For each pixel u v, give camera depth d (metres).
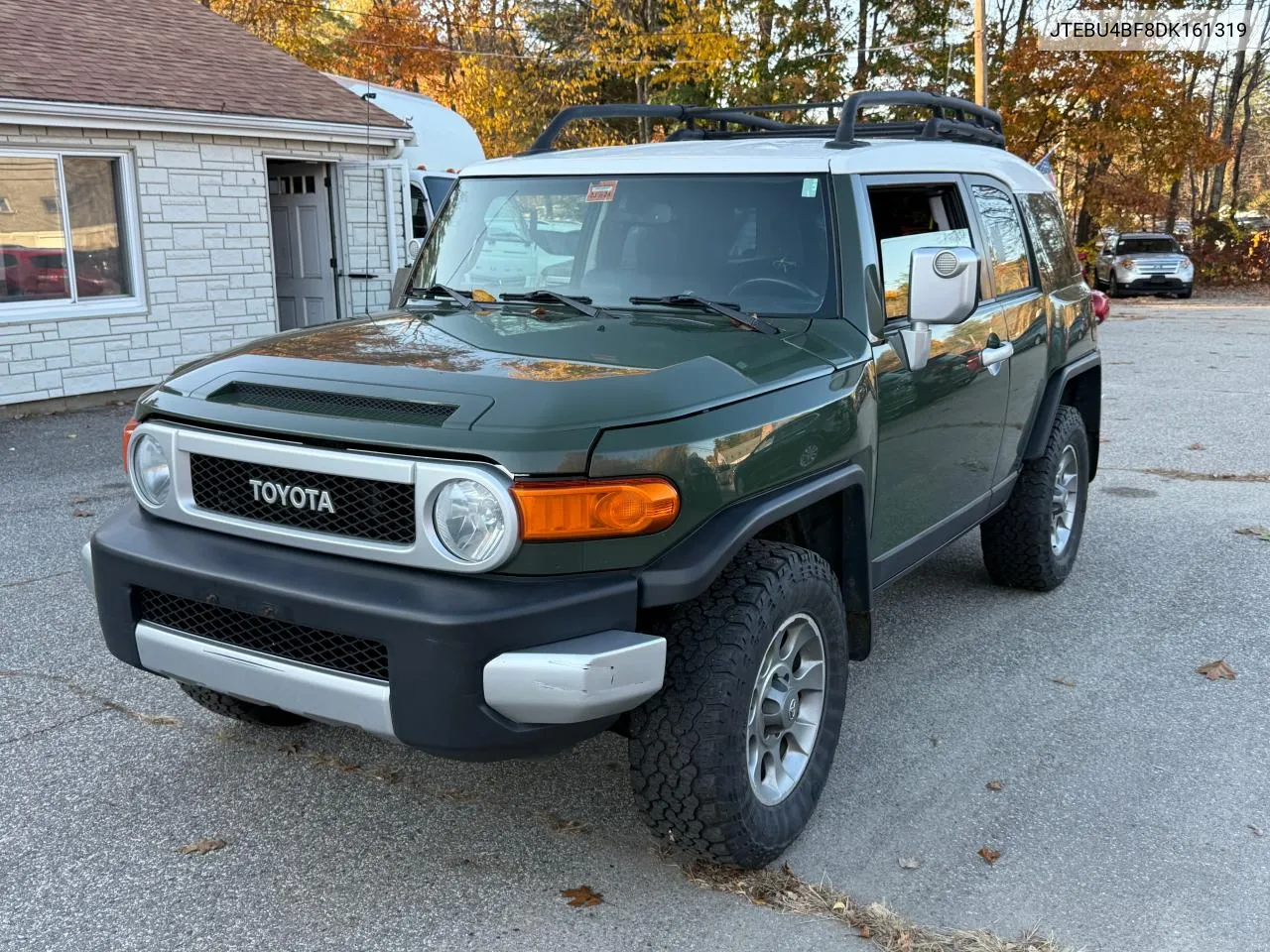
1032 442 5.15
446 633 2.53
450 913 2.94
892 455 3.73
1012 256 4.92
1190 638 4.98
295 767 3.75
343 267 13.82
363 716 2.67
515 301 3.87
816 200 3.65
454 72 35.22
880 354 3.58
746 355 3.17
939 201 4.30
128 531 3.13
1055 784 3.63
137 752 3.85
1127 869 3.14
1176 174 30.02
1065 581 5.79
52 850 3.23
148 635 3.03
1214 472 8.28
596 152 4.23
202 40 13.40
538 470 2.55
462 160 16.34
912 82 31.53
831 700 3.36
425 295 4.08
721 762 2.86
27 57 11.01
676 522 2.73
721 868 3.12
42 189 10.66
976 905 2.96
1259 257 32.50
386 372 2.93
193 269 11.99
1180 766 3.77
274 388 2.96
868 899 2.99
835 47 32.09
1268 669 4.61
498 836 3.33
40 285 10.78
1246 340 17.94
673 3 31.11
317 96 13.34
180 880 3.09
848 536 3.48
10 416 10.59
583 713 2.57
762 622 2.92
